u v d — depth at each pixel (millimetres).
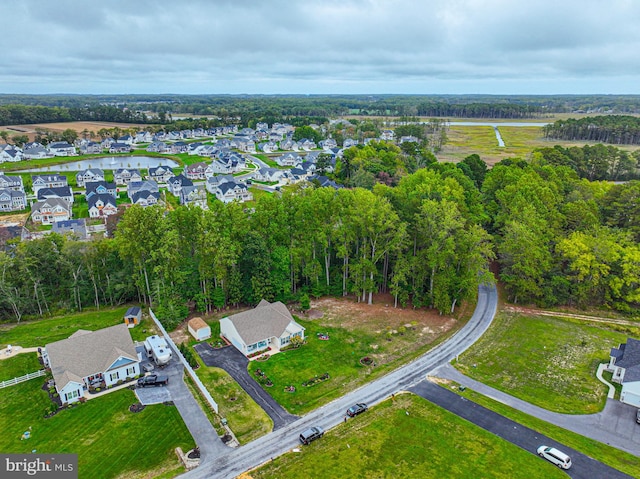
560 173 104875
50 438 38062
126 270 64625
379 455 36625
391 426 40188
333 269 70688
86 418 40719
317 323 60312
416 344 55250
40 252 62344
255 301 63375
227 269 62719
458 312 64500
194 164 163250
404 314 63469
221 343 54781
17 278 60219
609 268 65062
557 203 85250
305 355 52312
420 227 63906
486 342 56000
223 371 48719
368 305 66312
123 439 38094
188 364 48938
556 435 39438
